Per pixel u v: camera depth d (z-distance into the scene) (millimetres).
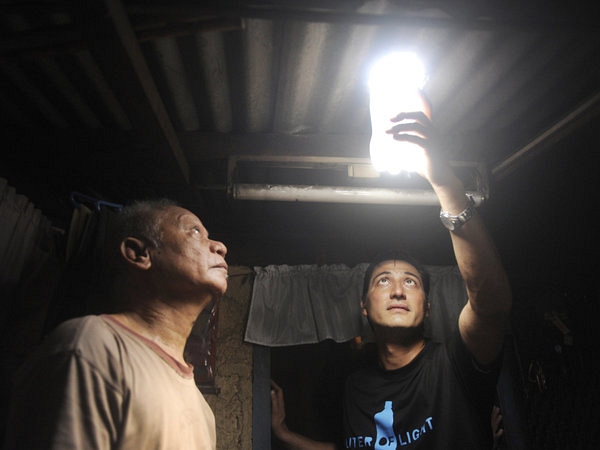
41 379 1324
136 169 2676
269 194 2729
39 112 2473
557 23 1849
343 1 1751
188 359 2941
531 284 3592
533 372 3367
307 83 2244
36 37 1704
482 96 2404
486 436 2535
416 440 2531
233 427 2951
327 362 4141
